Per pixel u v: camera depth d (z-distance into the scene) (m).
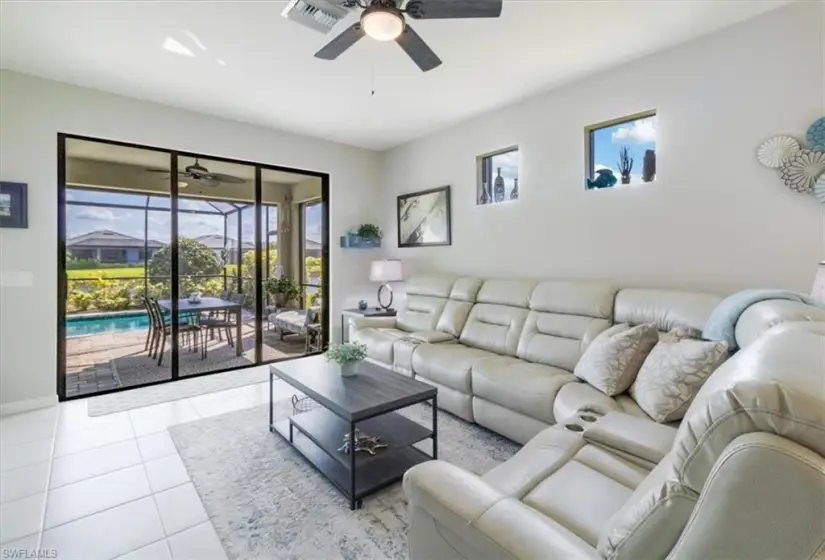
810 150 2.28
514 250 3.90
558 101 3.48
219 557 1.64
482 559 0.93
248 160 4.38
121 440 2.66
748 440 0.61
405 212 5.15
